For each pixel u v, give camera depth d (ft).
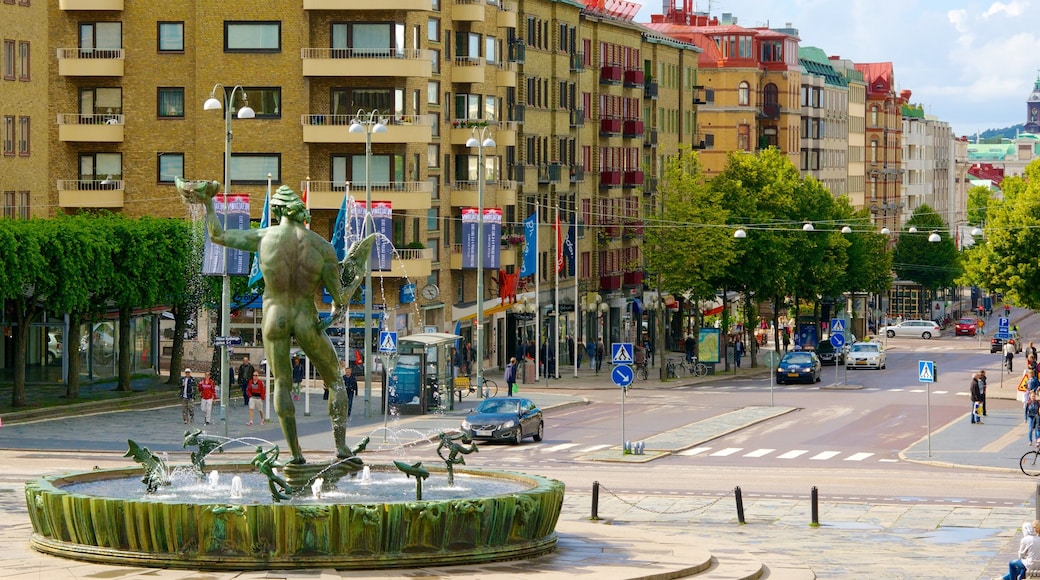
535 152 432.25
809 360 364.79
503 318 411.34
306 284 125.29
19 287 240.94
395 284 362.33
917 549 141.28
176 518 110.11
